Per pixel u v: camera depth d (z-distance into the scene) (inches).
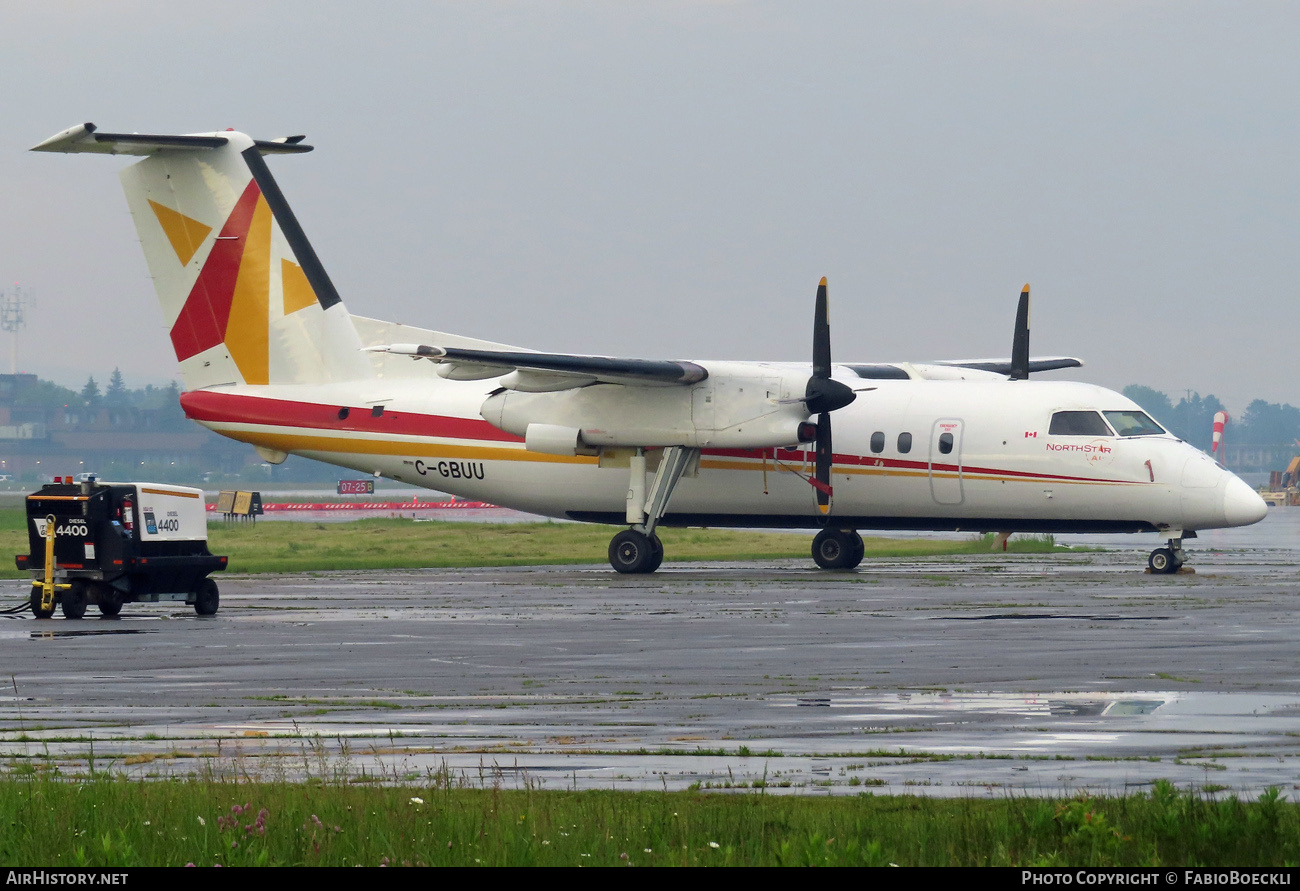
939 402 4463.6
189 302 4953.3
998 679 2057.1
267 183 4842.5
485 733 1659.7
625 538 4554.6
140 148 4739.2
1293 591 3602.4
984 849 1115.3
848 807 1255.5
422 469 4835.1
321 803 1251.2
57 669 2242.9
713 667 2217.0
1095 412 4328.3
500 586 3996.1
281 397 4911.4
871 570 4675.2
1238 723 1676.9
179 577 3176.7
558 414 4557.1
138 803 1255.5
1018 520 4404.5
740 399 4377.5
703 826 1175.0
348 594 3730.3
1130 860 1085.8
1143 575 4266.7
